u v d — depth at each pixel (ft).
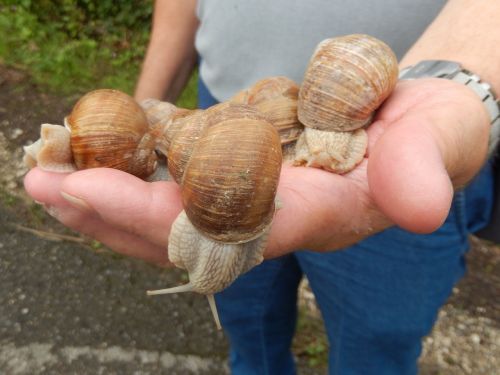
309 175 0.39
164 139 0.52
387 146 0.34
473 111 0.38
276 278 0.66
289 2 0.58
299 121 0.53
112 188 0.35
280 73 0.61
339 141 0.47
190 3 0.71
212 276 0.41
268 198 0.38
